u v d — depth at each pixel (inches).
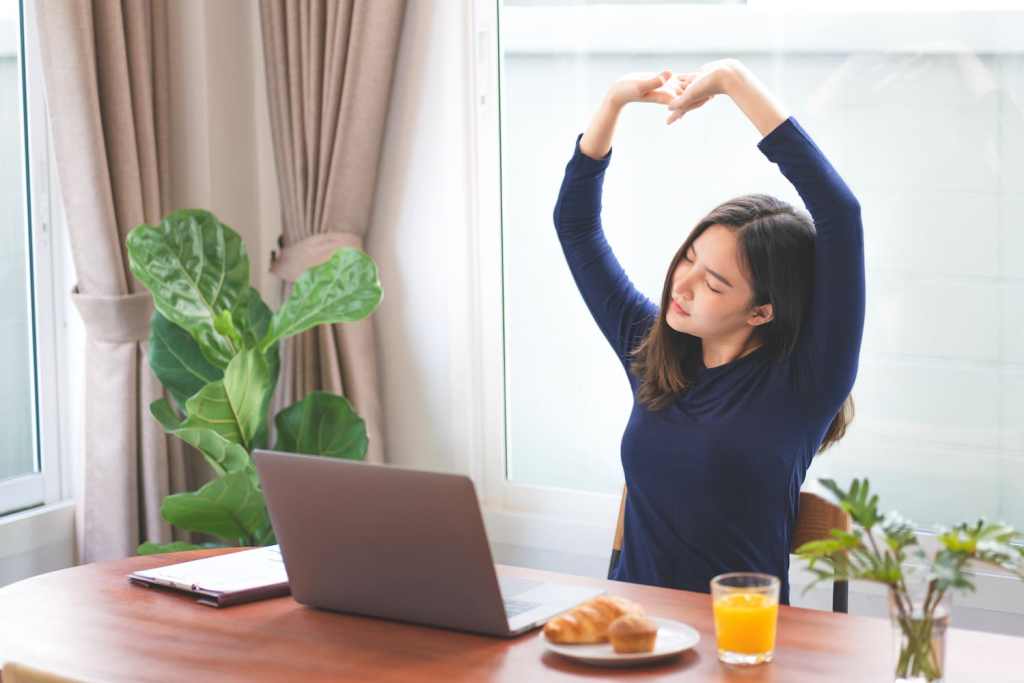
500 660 59.6
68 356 124.8
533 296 123.4
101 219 116.3
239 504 105.0
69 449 125.3
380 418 129.5
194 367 114.8
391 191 128.6
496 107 122.3
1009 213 100.9
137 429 121.2
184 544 113.6
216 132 130.1
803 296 78.2
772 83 109.6
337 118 125.6
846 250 75.8
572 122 119.6
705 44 112.3
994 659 59.4
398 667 58.9
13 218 120.0
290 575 68.5
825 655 59.7
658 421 81.6
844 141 106.9
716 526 79.1
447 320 127.0
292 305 109.8
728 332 80.2
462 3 122.1
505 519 124.3
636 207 116.5
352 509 63.9
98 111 115.0
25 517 118.6
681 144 113.8
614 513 119.4
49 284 122.6
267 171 134.6
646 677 56.9
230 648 62.1
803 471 80.2
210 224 112.3
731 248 78.0
